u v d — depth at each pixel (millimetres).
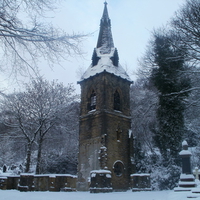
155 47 29812
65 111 37875
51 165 39750
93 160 30656
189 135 37750
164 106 29156
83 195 17562
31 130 37219
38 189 22703
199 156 31500
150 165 32562
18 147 39000
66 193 19609
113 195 18016
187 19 24672
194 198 9398
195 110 30203
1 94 10023
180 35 25547
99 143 30750
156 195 16969
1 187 23031
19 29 9281
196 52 24953
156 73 29672
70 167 42812
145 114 38531
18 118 33250
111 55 36438
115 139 31672
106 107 31859
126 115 34562
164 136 29078
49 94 37281
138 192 22734
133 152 32875
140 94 45812
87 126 33156
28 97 35969
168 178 28797
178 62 27234
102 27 39594
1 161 44438
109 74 33781
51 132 39812
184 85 28031
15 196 15469
